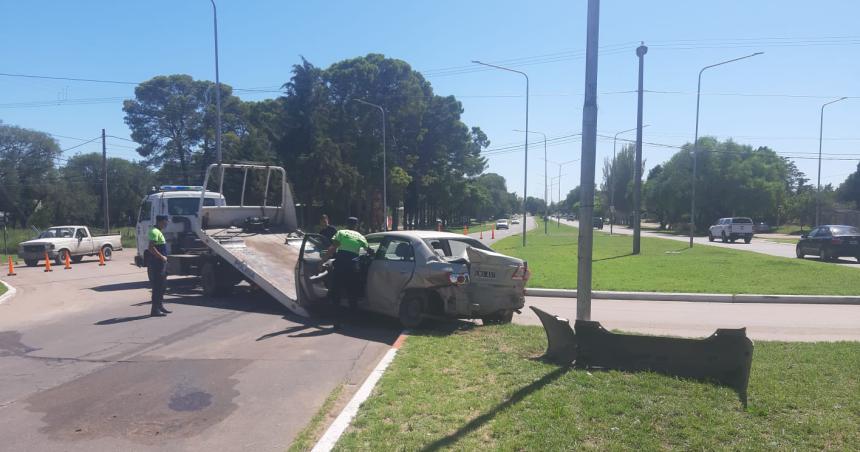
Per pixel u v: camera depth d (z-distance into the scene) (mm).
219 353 7805
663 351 6047
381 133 50906
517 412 4902
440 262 8898
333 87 50531
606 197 104188
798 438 4258
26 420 5320
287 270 12070
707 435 4316
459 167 64250
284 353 7750
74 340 8844
